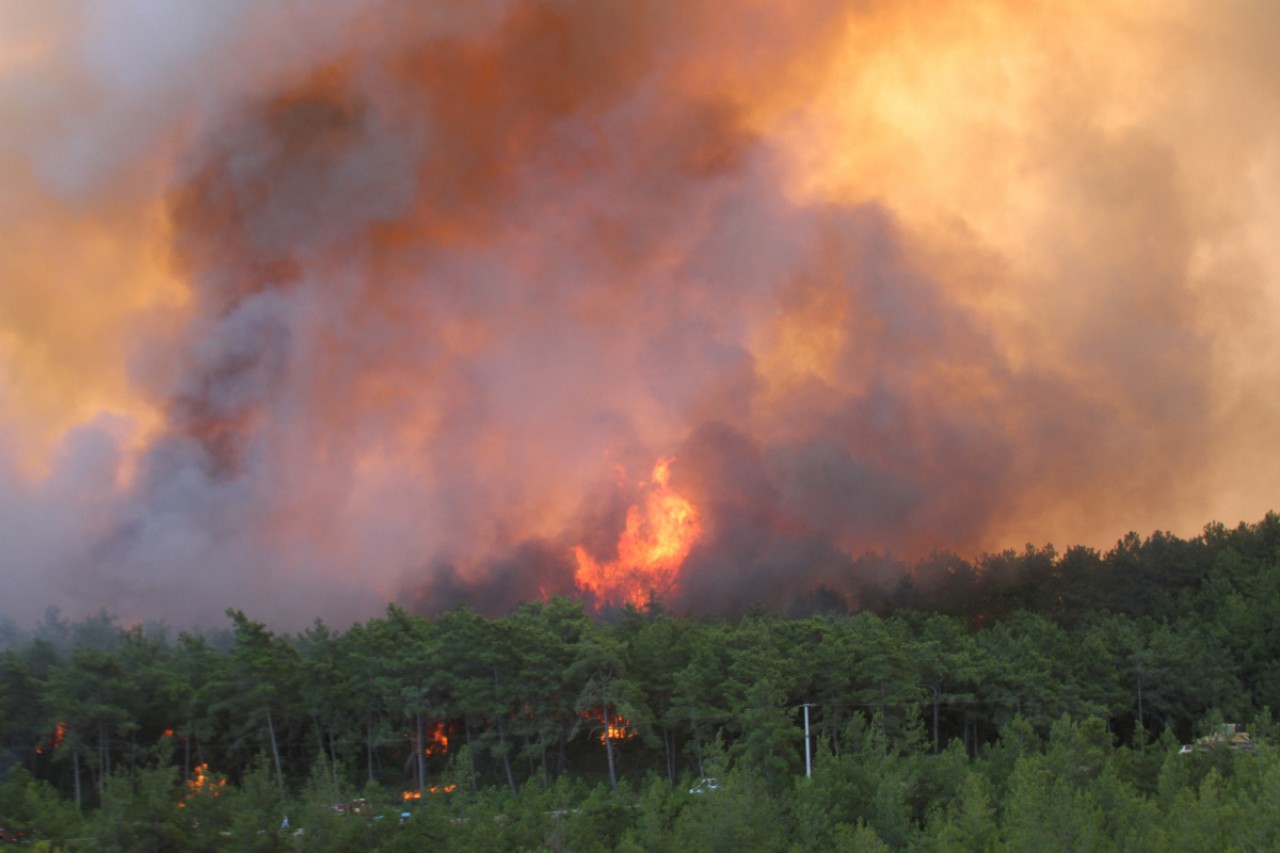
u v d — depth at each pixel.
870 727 83.88
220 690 83.69
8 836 62.84
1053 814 59.91
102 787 72.38
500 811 69.44
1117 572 138.88
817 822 65.00
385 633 94.88
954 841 59.72
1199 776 77.12
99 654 82.94
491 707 86.06
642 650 95.50
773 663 87.69
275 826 61.97
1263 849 57.56
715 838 60.84
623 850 60.62
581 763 95.38
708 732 89.00
